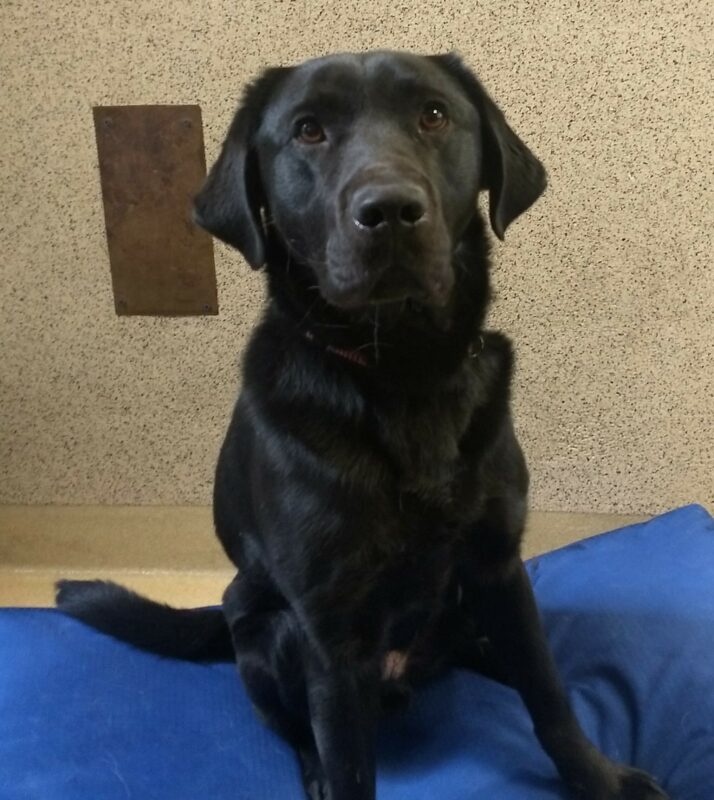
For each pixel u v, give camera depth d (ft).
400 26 5.58
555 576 5.14
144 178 5.95
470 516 3.68
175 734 4.27
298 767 4.11
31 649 4.83
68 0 5.60
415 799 3.82
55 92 5.82
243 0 5.56
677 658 4.33
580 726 3.84
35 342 6.40
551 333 6.12
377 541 3.54
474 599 4.09
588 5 5.40
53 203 6.06
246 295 6.15
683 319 6.00
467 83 3.73
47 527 6.89
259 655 4.19
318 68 3.48
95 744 4.18
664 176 5.70
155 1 5.58
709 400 6.18
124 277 6.19
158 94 5.80
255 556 4.24
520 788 3.77
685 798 3.75
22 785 3.94
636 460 6.39
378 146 3.21
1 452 6.70
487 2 5.46
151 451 6.63
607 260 5.92
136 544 6.89
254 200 3.76
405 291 3.22
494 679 4.57
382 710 4.29
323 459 3.52
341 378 3.54
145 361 6.39
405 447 3.52
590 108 5.61
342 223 3.14
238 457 4.21
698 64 5.44
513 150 3.78
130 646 4.88
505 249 5.95
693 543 5.13
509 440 3.83
